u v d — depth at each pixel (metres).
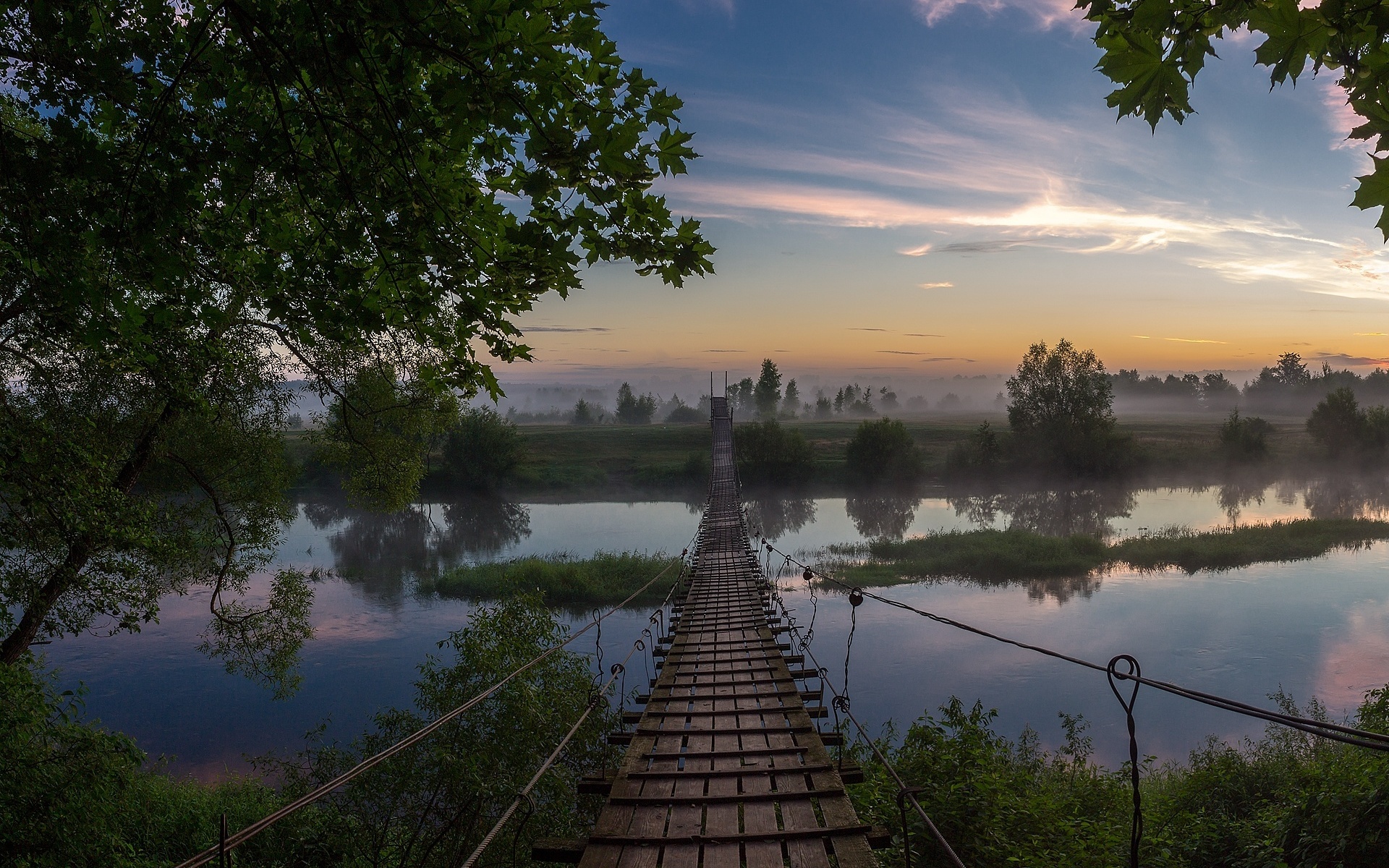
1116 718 16.61
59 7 3.50
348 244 3.58
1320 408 71.69
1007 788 8.61
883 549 36.19
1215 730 15.95
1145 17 2.01
